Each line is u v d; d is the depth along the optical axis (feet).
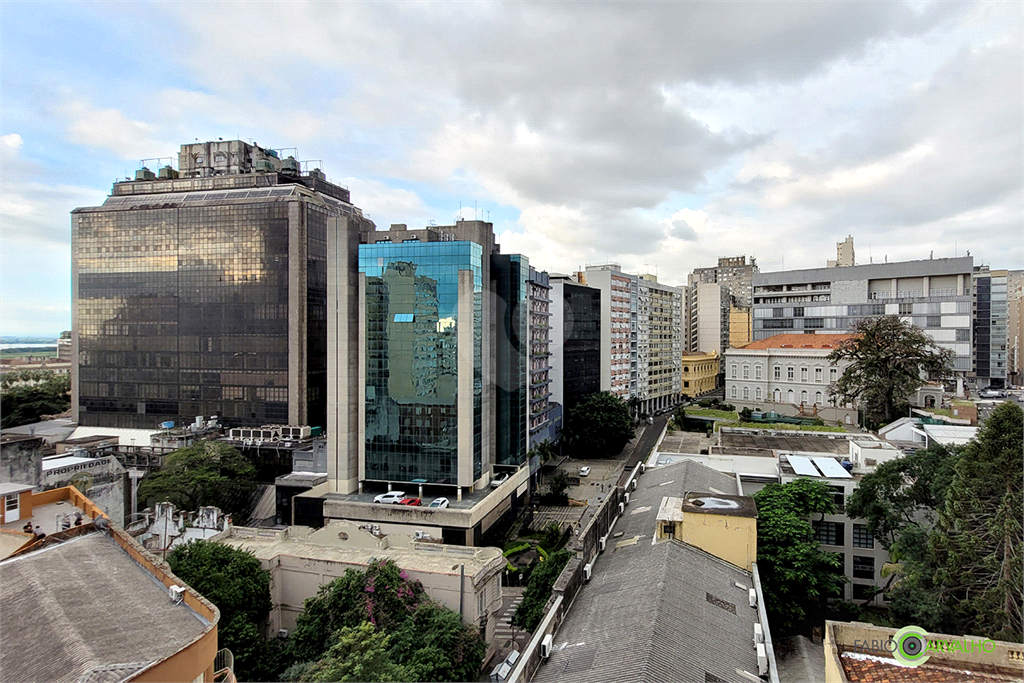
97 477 158.61
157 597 71.72
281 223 283.18
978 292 442.91
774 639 117.50
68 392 339.16
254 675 102.47
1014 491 100.94
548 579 128.88
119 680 53.31
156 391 301.84
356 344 220.64
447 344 210.79
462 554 130.52
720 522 112.06
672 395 530.68
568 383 350.84
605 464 326.44
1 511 95.55
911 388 287.28
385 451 216.74
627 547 119.24
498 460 249.96
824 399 378.94
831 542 156.76
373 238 238.07
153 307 301.22
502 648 134.00
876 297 425.28
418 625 107.86
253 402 288.71
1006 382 441.27
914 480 147.13
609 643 79.41
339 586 112.16
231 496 222.07
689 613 85.87
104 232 307.37
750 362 412.98
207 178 306.96
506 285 247.09
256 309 286.87
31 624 63.62
